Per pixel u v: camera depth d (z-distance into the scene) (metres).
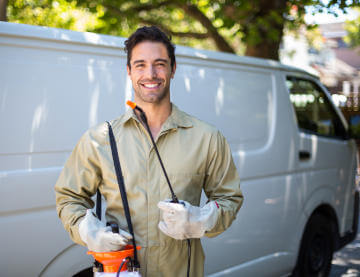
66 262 2.41
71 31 2.52
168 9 8.02
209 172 1.84
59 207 1.76
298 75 4.12
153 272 1.73
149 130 1.69
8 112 2.24
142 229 1.72
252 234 3.41
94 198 2.54
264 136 3.60
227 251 3.22
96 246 1.56
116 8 7.62
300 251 4.02
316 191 4.09
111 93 2.65
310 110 4.19
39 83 2.36
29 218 2.28
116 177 1.73
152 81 1.72
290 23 7.52
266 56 7.14
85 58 2.55
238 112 3.41
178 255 1.76
